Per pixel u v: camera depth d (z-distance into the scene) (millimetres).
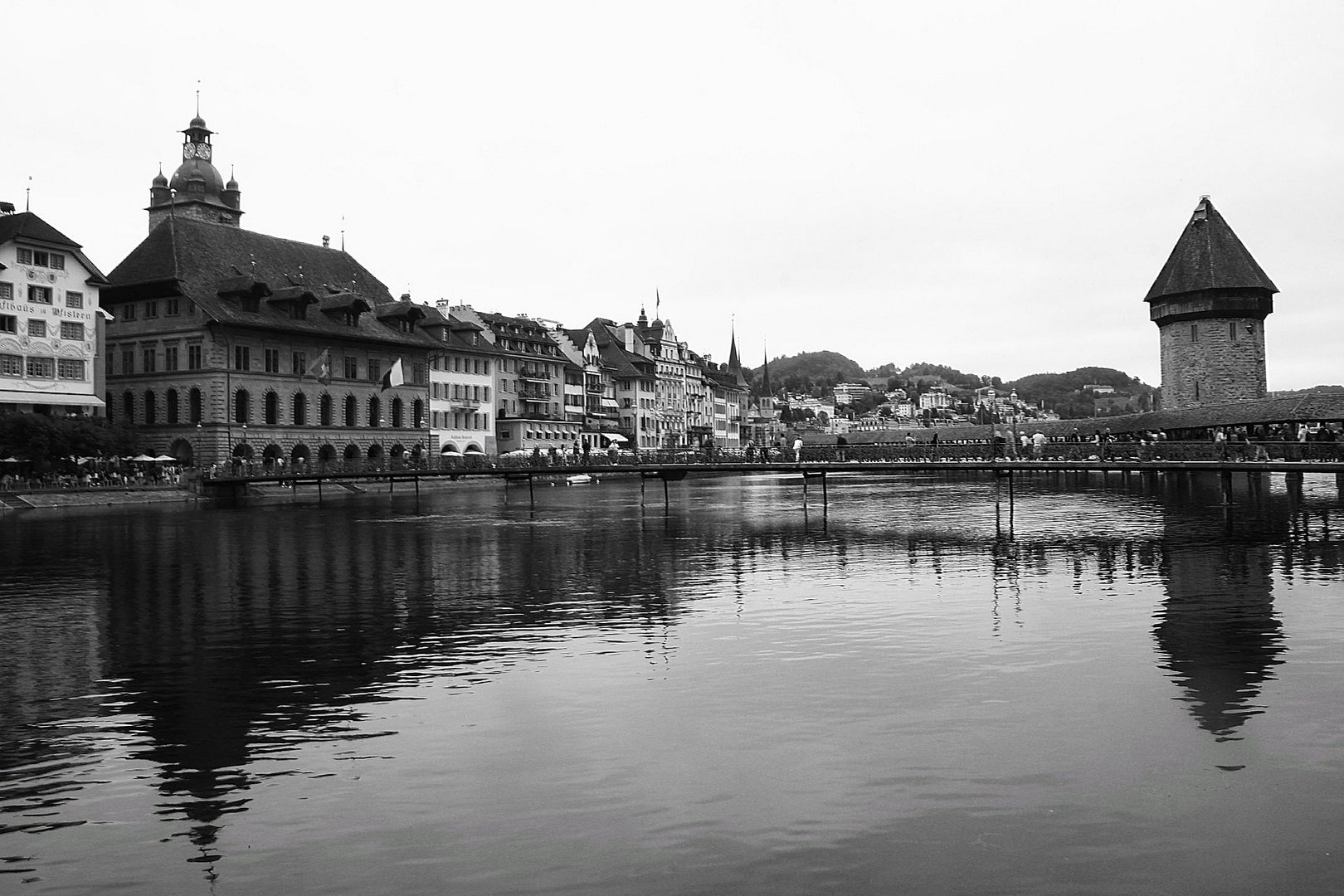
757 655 27469
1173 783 17688
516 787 17938
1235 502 75375
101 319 98188
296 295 109625
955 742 19969
